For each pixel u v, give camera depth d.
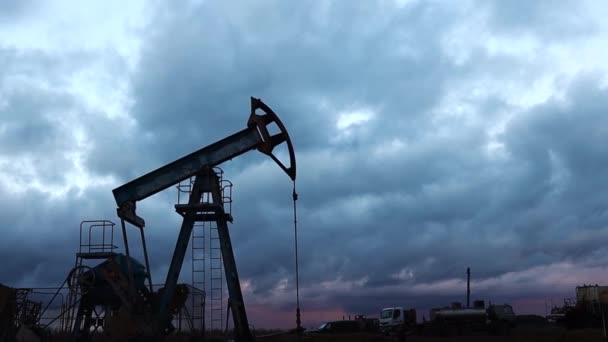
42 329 23.81
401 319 50.78
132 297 23.91
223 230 25.91
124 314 23.42
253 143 25.83
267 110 26.20
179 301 25.64
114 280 23.95
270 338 32.75
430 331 47.06
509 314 51.72
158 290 25.75
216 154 25.86
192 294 27.12
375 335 42.53
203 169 25.61
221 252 25.73
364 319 57.97
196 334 26.91
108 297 24.31
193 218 25.70
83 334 24.16
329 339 38.81
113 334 23.22
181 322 26.70
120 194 25.20
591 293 46.72
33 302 24.42
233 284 25.50
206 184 25.64
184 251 25.33
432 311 50.06
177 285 25.70
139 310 23.84
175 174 25.61
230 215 26.11
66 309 24.00
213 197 25.55
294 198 25.00
